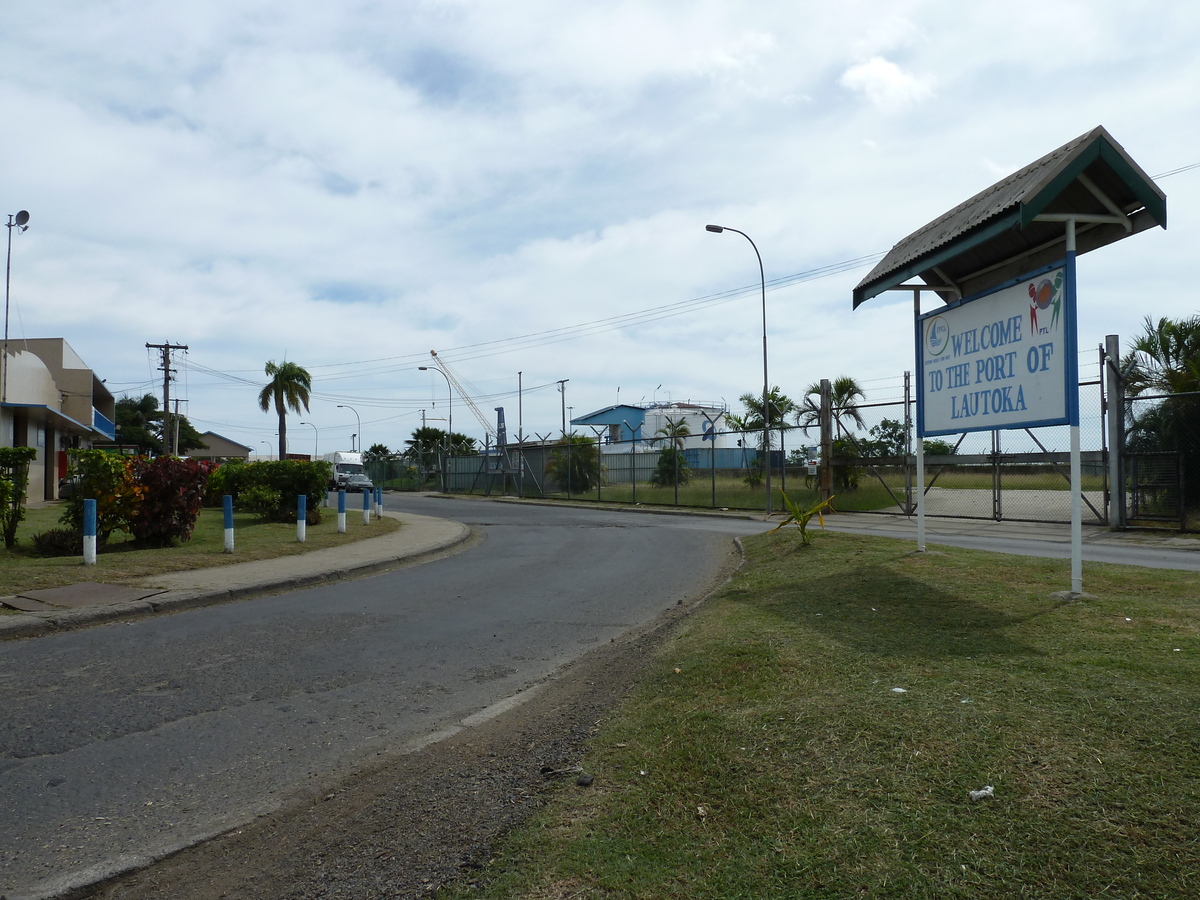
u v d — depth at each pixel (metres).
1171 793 2.85
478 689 5.77
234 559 12.27
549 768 3.95
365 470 61.69
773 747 3.62
